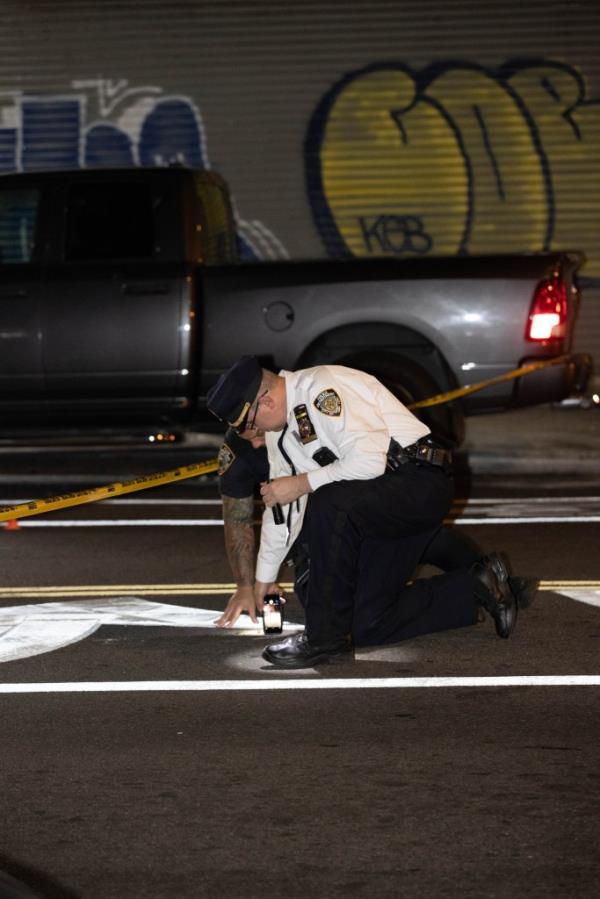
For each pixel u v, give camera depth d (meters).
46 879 6.02
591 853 6.23
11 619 10.49
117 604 10.93
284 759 7.40
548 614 10.46
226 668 9.10
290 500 8.84
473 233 21.77
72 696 8.55
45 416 16.00
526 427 19.75
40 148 21.81
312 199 21.77
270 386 8.80
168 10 21.52
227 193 17.75
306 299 15.59
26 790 7.01
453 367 15.59
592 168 21.64
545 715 8.09
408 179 21.70
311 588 9.04
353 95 21.58
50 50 21.66
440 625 9.48
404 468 9.10
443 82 21.55
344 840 6.38
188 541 13.51
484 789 6.96
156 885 5.95
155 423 16.12
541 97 21.56
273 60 21.56
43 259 15.76
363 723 7.97
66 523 14.55
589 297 21.67
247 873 6.06
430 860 6.16
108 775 7.20
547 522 14.34
